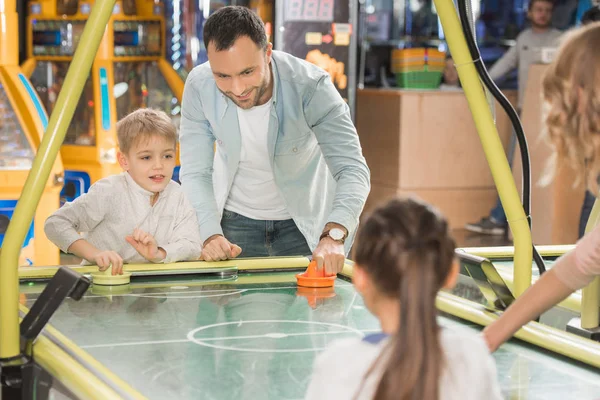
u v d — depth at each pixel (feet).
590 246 5.07
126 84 21.59
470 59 6.63
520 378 5.59
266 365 5.78
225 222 11.22
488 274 6.82
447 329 4.31
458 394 4.01
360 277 4.22
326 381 4.15
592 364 5.85
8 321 5.79
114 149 19.83
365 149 28.27
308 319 6.97
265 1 22.91
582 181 5.37
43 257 15.96
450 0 6.60
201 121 10.53
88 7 20.68
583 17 21.34
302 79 9.95
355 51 23.38
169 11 23.68
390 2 31.45
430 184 26.27
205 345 6.23
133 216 9.32
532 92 23.52
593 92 5.14
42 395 5.66
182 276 8.56
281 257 9.19
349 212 9.31
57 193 16.15
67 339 6.20
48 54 21.01
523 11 31.09
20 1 22.02
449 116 26.22
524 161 7.09
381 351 4.04
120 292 7.88
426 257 4.00
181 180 10.38
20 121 16.42
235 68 8.70
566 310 7.43
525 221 6.74
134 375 5.55
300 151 10.50
